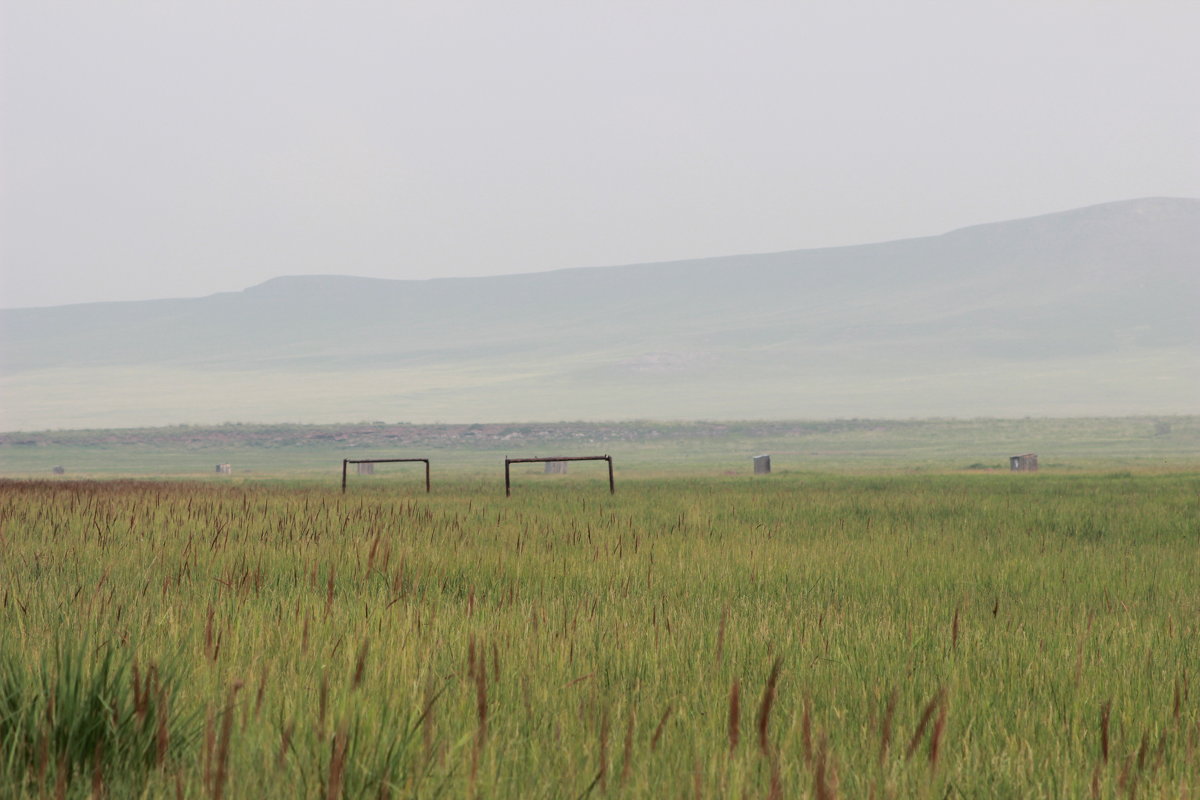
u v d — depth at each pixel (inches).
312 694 554.6
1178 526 2068.2
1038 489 3843.5
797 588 1175.6
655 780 473.4
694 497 3095.5
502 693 602.2
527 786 463.8
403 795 430.9
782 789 452.4
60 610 802.8
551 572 1186.0
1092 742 573.3
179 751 469.7
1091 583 1254.9
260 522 1715.1
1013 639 852.0
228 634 706.8
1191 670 757.9
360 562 1183.6
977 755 527.5
